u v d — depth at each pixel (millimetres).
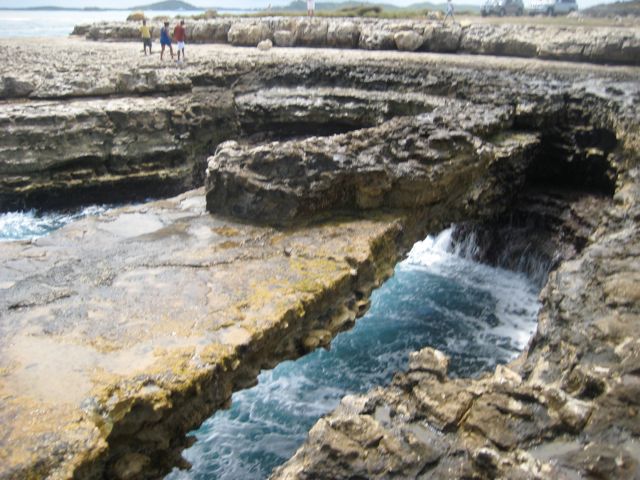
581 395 8320
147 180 23891
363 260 13547
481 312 17875
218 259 13461
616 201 15070
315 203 15492
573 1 36781
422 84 24484
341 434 7664
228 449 12289
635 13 34219
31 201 22062
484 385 8406
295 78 27094
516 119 20828
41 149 21516
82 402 8602
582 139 20094
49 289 11984
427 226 17234
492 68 25281
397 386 8648
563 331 9789
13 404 8516
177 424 9516
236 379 10516
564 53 27547
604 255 11727
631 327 9445
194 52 32844
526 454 7195
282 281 12477
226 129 26047
